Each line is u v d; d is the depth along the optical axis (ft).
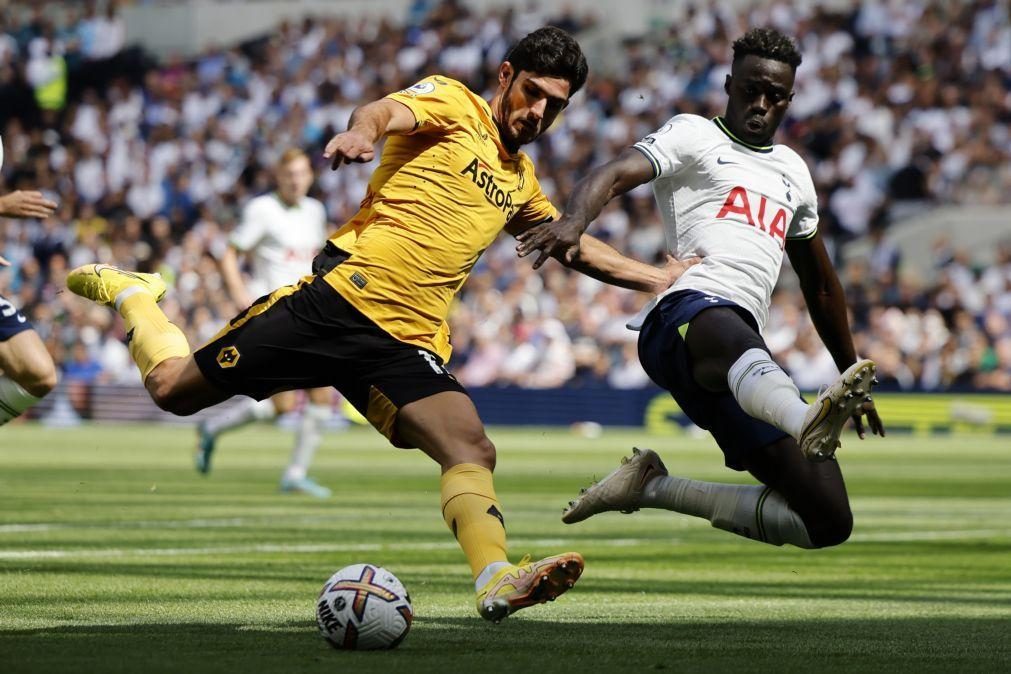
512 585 23.66
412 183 26.76
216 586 32.55
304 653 23.12
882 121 165.07
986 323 140.97
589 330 147.95
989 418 136.36
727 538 47.65
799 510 28.73
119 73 203.72
